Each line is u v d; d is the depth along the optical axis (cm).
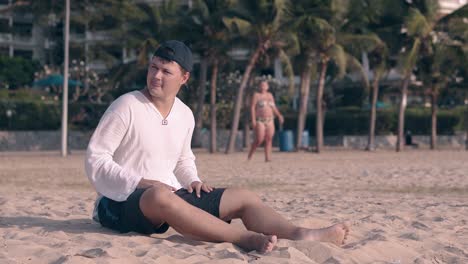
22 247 396
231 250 389
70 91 5100
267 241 389
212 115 3409
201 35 3309
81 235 441
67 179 1343
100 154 425
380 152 3325
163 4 3909
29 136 4450
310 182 1205
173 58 424
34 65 5688
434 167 1686
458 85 4250
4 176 1438
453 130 4859
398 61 3462
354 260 385
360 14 3294
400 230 524
